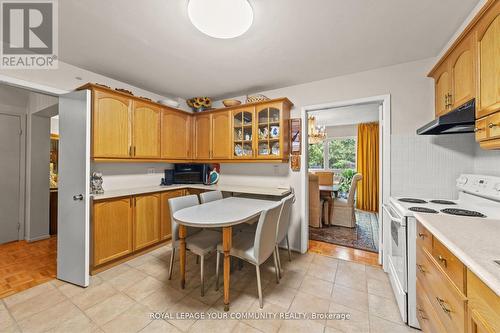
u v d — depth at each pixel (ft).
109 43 6.18
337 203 12.77
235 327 4.85
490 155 5.43
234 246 6.03
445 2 4.54
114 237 7.47
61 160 6.75
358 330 4.79
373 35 5.72
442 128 5.32
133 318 5.08
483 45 3.93
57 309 5.38
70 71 7.45
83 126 6.30
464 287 2.76
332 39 5.90
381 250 7.81
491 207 4.96
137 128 8.59
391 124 7.38
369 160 16.53
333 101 8.43
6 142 9.57
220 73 8.18
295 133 9.25
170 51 6.58
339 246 9.66
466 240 2.98
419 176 6.92
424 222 3.97
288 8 4.68
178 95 10.89
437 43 6.08
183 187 10.28
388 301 5.77
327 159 18.93
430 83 6.85
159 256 8.46
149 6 4.69
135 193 8.12
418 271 4.61
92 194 7.42
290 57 6.90
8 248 9.14
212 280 6.79
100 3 4.62
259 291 5.49
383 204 7.50
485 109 3.87
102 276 6.93
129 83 9.25
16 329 4.73
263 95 9.82
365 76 7.83
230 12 4.47
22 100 9.96
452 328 3.05
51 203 10.82
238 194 10.36
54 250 8.98
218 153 10.42
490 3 3.59
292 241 9.28
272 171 9.88
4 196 9.58
